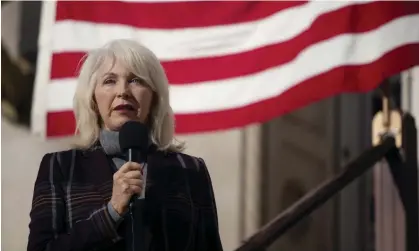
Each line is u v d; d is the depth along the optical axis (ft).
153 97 11.84
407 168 18.84
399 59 17.57
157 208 11.25
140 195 10.88
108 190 11.19
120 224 10.98
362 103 25.95
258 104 18.71
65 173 11.39
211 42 19.47
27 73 25.68
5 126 25.62
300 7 18.69
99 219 10.63
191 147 25.04
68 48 19.75
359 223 25.22
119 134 11.09
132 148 11.02
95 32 19.86
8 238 25.34
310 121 25.61
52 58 19.74
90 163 11.48
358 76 17.79
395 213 18.97
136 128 11.03
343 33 17.95
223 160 25.04
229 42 19.31
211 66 19.33
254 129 25.08
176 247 11.23
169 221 11.25
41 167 11.52
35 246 10.94
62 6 19.92
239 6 19.38
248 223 24.84
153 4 19.86
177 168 11.68
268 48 18.88
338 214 25.25
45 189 11.27
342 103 25.88
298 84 18.26
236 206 24.89
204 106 19.15
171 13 19.79
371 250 25.20
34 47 25.86
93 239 10.64
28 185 25.57
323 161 25.52
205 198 11.80
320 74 18.06
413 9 17.74
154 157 11.68
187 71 19.40
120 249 10.91
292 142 25.36
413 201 18.79
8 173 25.52
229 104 18.97
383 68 17.57
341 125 25.80
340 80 17.87
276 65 18.70
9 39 25.86
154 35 19.75
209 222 11.75
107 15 19.92
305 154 25.40
